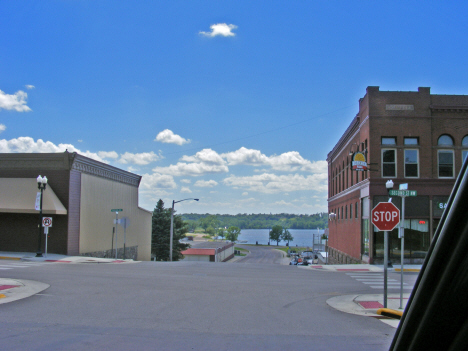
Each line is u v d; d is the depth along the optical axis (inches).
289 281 677.9
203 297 491.8
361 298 510.6
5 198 1011.9
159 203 2271.2
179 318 375.2
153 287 557.9
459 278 56.2
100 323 346.9
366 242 1111.0
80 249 1094.4
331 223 1803.6
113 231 1257.4
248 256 4114.2
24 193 1018.1
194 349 274.4
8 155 1050.1
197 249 2765.7
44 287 534.6
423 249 1048.8
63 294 486.9
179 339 300.2
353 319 394.9
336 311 435.5
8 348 265.9
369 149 1067.9
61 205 1023.0
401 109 1075.3
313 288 603.8
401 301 430.3
